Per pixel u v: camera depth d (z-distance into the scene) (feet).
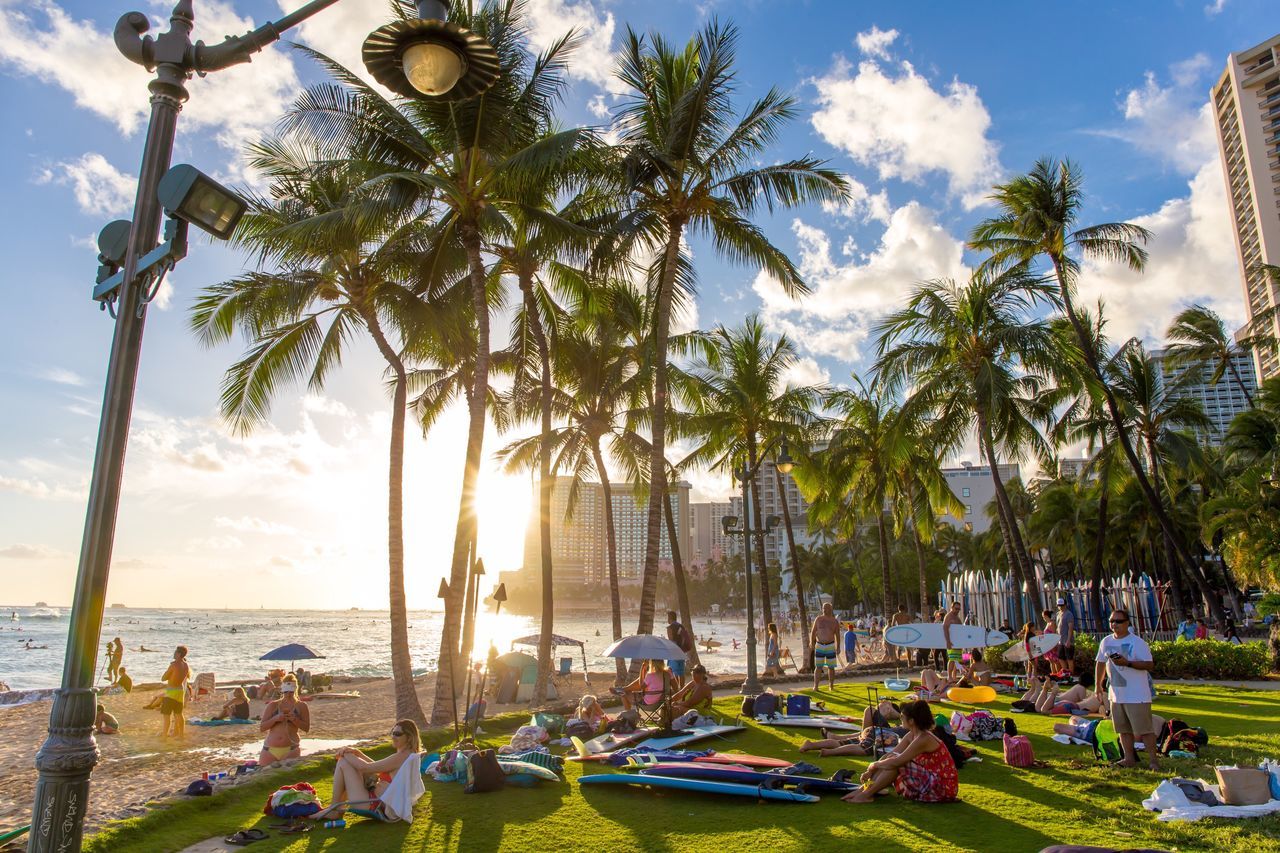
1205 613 178.70
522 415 88.58
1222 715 45.42
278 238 51.72
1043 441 92.58
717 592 525.75
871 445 112.78
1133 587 106.01
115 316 16.07
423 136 55.16
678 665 55.77
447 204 56.59
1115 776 29.60
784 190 59.47
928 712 27.66
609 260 59.98
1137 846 21.08
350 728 60.64
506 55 52.90
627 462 93.86
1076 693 46.85
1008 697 56.29
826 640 63.98
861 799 27.09
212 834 25.25
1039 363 81.30
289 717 38.47
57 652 228.02
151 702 79.05
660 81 61.31
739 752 36.22
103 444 15.25
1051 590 102.42
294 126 51.31
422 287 61.21
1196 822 22.93
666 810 26.78
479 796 29.27
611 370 84.02
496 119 52.70
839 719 44.06
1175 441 118.42
